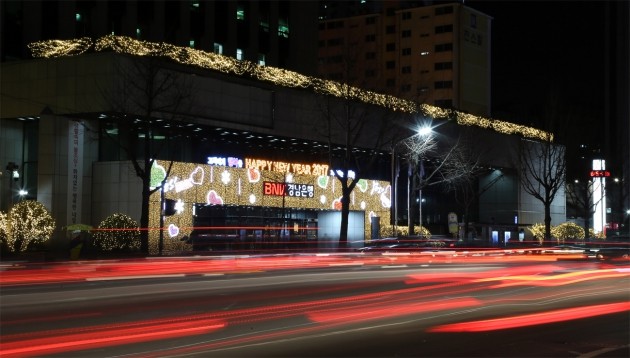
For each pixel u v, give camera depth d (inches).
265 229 2208.4
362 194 2529.5
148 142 1727.4
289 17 2866.6
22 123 2034.9
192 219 1977.1
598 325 597.9
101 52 1892.2
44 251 1681.8
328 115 2139.5
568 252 1923.0
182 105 1942.7
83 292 831.7
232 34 2588.6
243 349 475.2
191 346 484.7
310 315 644.7
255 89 2154.3
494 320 622.2
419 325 589.3
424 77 5290.4
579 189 3784.5
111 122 2003.0
